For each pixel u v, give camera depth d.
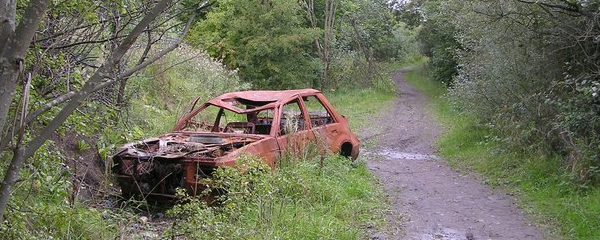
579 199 8.27
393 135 18.05
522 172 10.41
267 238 5.77
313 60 32.66
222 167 7.07
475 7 12.50
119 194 7.59
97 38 5.15
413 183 10.44
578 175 8.85
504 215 8.16
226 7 29.92
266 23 29.83
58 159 4.98
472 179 10.90
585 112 9.38
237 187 6.59
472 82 14.55
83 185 6.92
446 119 20.91
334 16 33.72
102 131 5.02
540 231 7.34
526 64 11.69
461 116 18.53
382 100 29.70
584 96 9.33
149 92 12.51
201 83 15.98
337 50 33.62
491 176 11.00
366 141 16.55
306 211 7.16
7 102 2.30
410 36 53.19
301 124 9.58
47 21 4.64
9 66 2.30
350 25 35.97
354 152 10.66
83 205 6.10
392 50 50.16
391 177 11.01
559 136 10.05
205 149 7.52
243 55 29.80
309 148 9.03
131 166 7.32
